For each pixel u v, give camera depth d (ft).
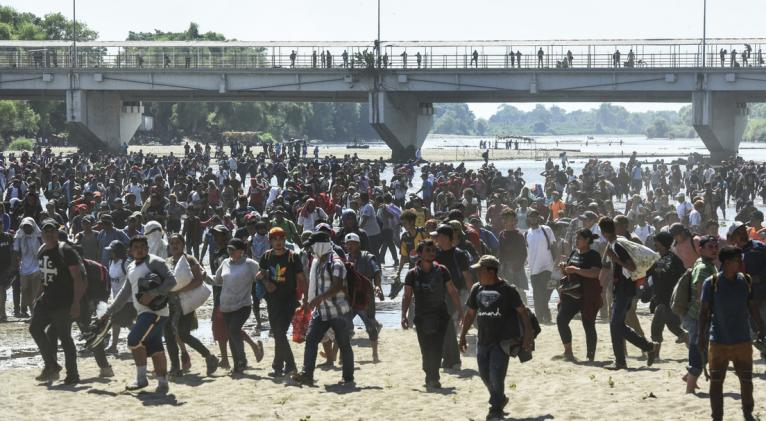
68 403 93.61
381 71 640.17
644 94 645.92
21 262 142.72
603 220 103.96
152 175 411.54
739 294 78.59
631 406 85.51
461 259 104.27
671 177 399.24
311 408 90.12
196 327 108.27
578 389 93.97
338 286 98.89
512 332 83.30
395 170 362.53
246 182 500.33
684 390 91.40
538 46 623.36
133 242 97.66
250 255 141.28
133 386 98.53
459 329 130.82
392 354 121.08
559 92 634.02
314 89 650.02
